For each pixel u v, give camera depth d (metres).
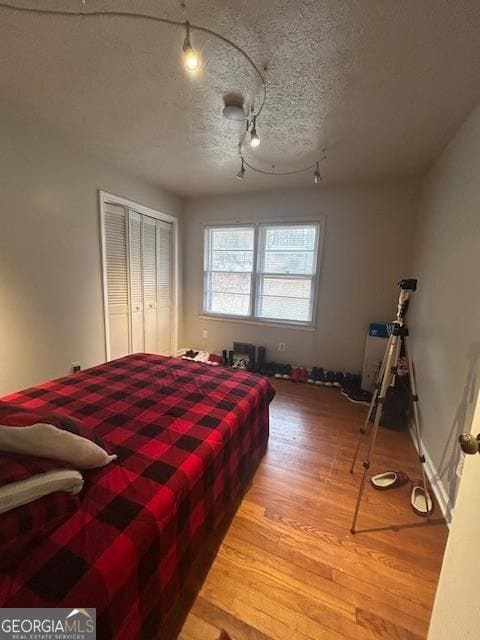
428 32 1.24
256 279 3.89
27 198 2.19
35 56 1.44
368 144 2.30
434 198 2.45
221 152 2.55
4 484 0.73
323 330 3.63
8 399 1.56
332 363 3.64
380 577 1.24
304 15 1.18
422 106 1.78
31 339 2.33
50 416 0.98
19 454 0.82
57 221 2.43
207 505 1.22
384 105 1.79
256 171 2.96
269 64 1.46
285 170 2.91
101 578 0.71
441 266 2.08
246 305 4.04
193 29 1.26
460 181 1.85
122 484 1.00
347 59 1.41
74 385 1.79
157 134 2.26
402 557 1.33
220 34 1.28
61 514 0.83
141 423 1.39
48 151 2.29
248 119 1.98
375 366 3.14
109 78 1.61
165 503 0.94
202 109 1.90
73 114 2.00
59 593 0.66
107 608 0.70
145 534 0.84
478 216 1.53
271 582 1.21
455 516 0.82
